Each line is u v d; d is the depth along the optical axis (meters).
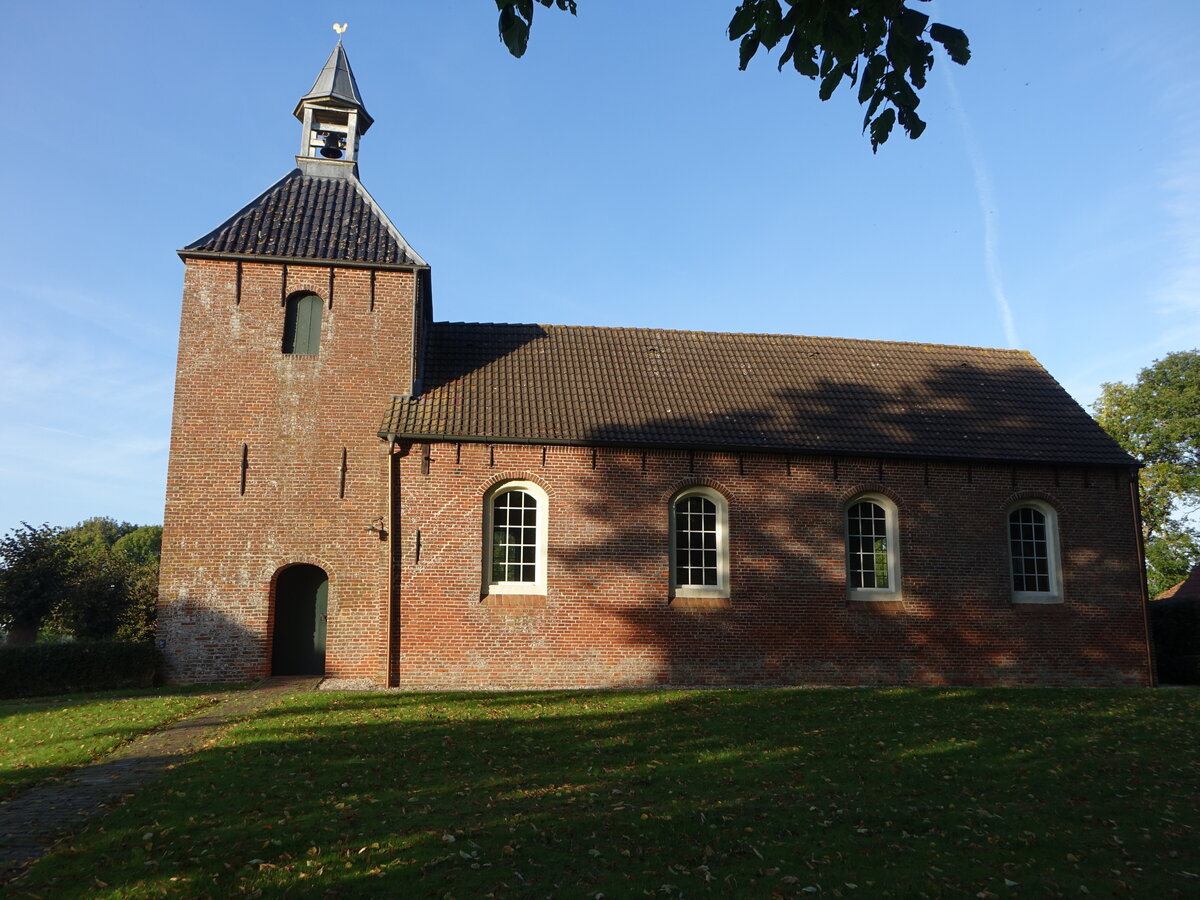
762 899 6.70
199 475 19.48
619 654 19.05
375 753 11.44
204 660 18.83
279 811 8.74
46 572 24.38
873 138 6.60
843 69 6.37
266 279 20.52
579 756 11.43
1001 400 23.53
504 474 19.33
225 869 7.15
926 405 22.83
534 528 19.59
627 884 6.95
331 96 23.02
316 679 18.97
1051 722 14.34
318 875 7.04
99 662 18.02
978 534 20.80
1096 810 9.27
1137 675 20.83
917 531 20.61
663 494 19.80
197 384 19.86
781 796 9.57
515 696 16.59
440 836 8.00
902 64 6.22
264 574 19.28
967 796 9.77
